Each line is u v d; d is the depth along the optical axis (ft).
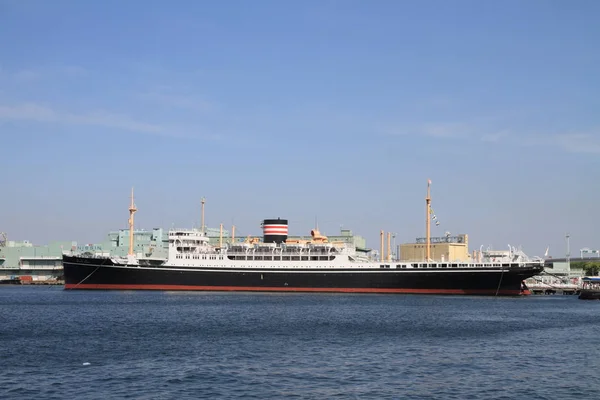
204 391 208.23
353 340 321.11
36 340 310.04
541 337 341.41
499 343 316.81
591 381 228.63
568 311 518.78
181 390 209.05
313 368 246.88
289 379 227.20
